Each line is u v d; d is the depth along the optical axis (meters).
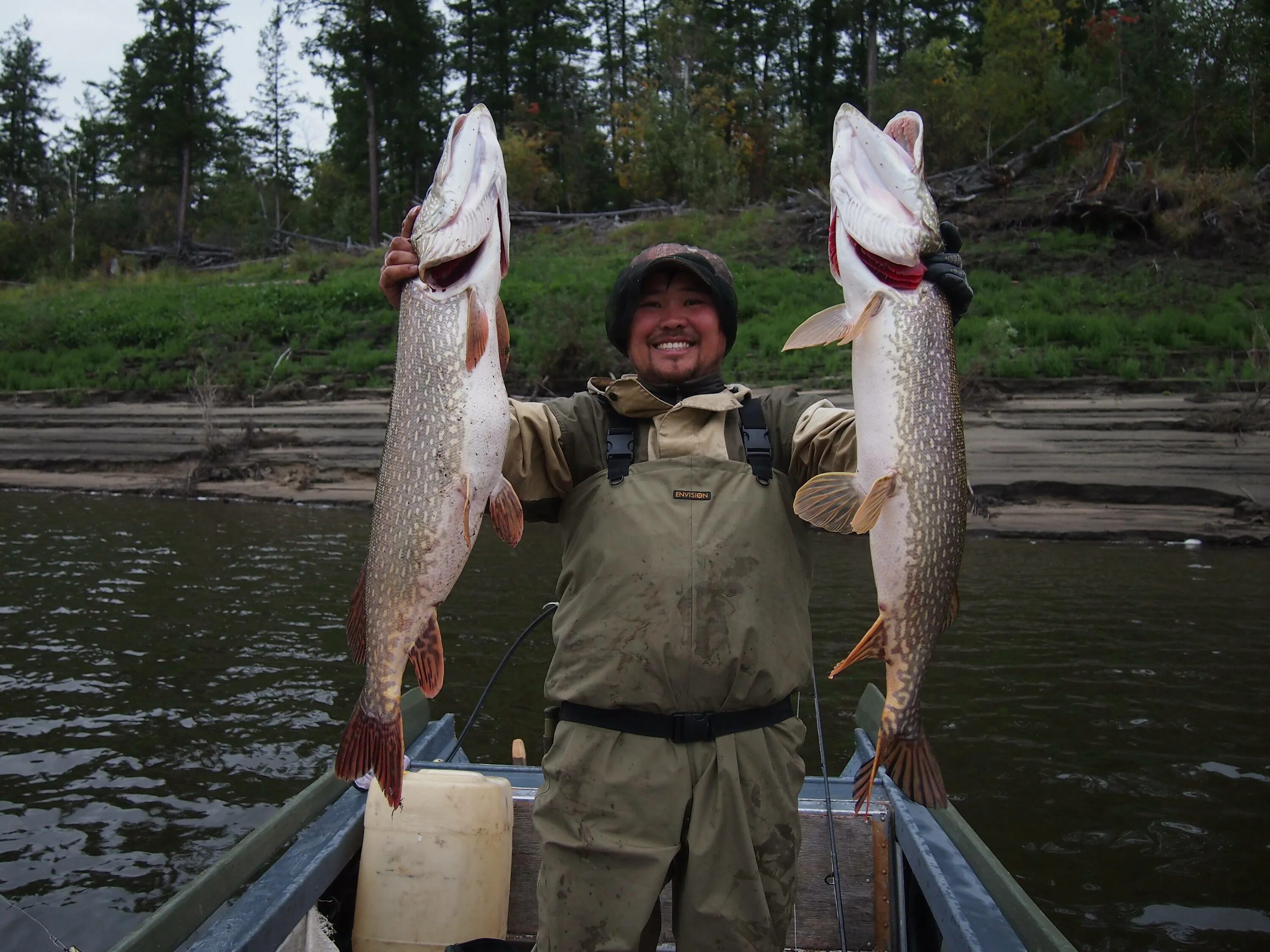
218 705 7.93
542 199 48.22
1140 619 10.54
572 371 23.77
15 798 6.18
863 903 3.57
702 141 41.69
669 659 2.54
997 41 40.06
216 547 15.02
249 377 25.98
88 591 11.81
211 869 2.95
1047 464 17.98
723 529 2.62
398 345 2.82
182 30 52.59
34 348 31.19
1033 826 5.79
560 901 2.54
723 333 2.97
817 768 6.71
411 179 56.31
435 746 4.53
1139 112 36.91
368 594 2.80
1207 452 17.75
